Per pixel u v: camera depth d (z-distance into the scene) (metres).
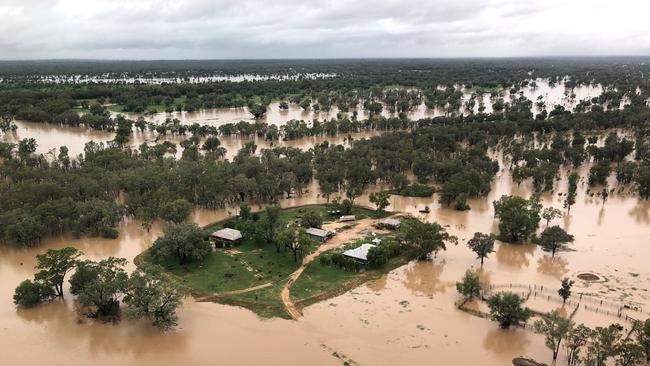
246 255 138.38
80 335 101.31
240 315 108.19
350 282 123.31
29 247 146.75
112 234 154.00
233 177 189.88
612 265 134.62
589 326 103.69
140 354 95.06
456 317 107.94
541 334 100.81
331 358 93.44
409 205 186.25
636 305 112.50
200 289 118.75
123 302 110.25
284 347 96.75
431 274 129.00
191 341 99.06
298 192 196.62
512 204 155.50
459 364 91.75
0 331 102.38
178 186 180.50
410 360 92.81
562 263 136.00
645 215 175.38
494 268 132.88
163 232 148.75
